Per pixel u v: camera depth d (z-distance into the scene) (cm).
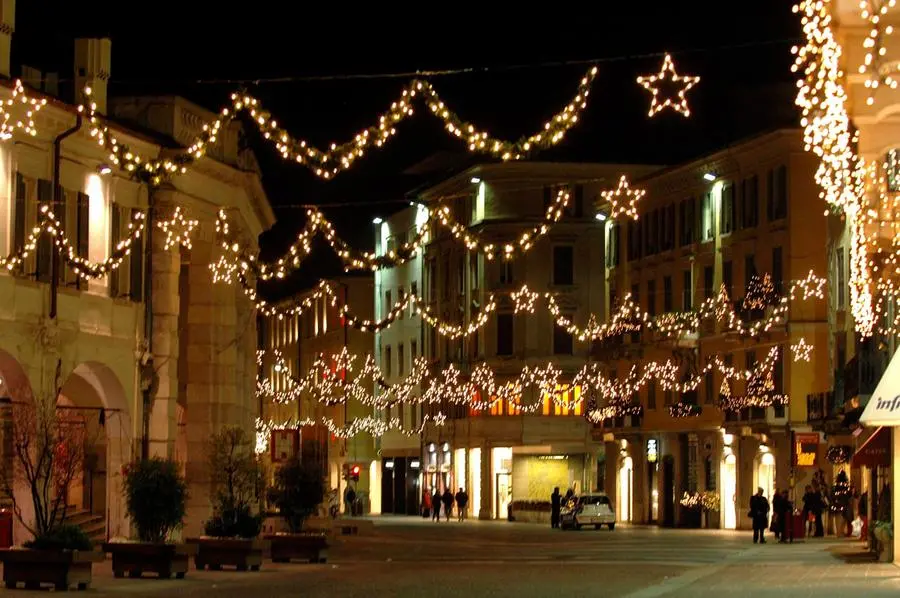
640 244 7838
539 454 8600
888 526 3584
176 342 4381
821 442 6219
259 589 2741
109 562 3525
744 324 6781
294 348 11488
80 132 3800
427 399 9444
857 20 3130
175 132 4359
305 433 5303
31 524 3584
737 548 4706
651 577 3133
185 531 4625
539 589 2734
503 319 8706
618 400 7888
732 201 6969
